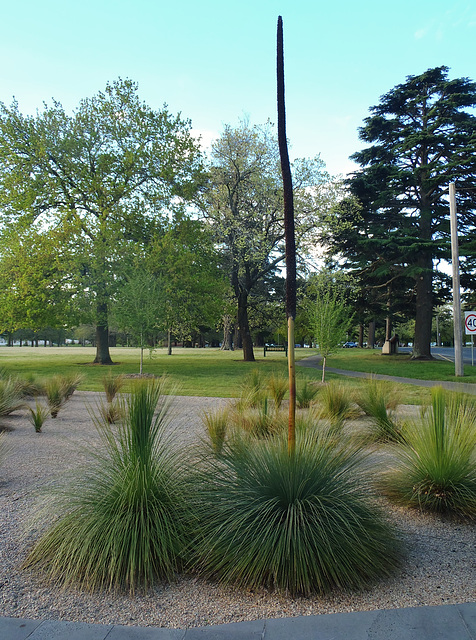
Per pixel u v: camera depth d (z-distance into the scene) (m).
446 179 26.83
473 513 4.14
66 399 11.76
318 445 3.84
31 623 2.51
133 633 2.41
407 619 2.49
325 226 27.89
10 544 3.54
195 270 25.97
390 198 29.48
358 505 3.39
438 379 18.39
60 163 26.47
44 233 24.11
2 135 26.23
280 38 3.83
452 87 28.92
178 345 96.75
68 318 24.06
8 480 5.20
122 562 3.09
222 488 3.61
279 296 33.06
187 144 27.73
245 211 30.08
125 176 27.20
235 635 2.38
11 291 23.28
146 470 3.56
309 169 28.08
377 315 34.75
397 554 3.32
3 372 13.32
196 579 3.09
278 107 3.81
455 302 18.78
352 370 23.62
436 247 27.03
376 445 6.27
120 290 20.94
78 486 3.86
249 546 3.09
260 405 8.08
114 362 29.36
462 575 3.09
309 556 2.99
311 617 2.54
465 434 4.58
